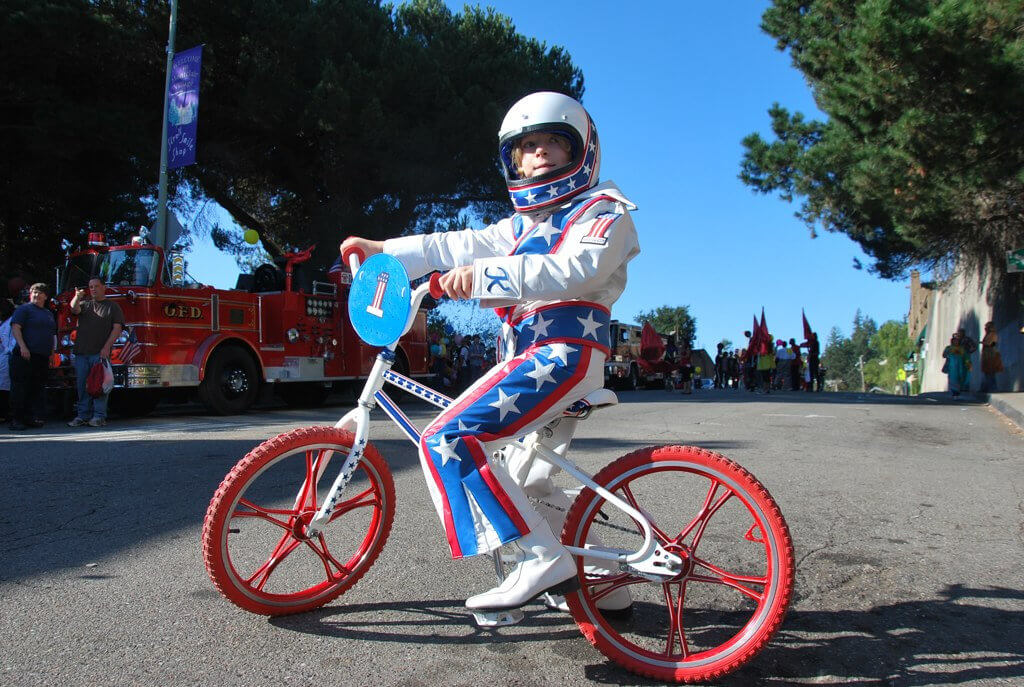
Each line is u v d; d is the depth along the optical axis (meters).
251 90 17.80
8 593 3.08
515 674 2.39
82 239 18.14
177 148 13.95
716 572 2.42
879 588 3.28
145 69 17.45
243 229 23.38
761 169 19.06
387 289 2.61
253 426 9.16
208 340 10.62
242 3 17.95
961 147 13.05
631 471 2.47
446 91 19.78
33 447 7.01
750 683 2.37
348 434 2.85
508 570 3.34
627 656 2.40
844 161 16.22
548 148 2.43
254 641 2.61
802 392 22.70
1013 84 11.87
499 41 22.58
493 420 2.35
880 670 2.47
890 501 5.02
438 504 2.35
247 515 2.76
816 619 2.92
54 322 9.34
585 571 2.63
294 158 20.50
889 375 84.69
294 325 11.97
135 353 9.79
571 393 2.39
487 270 2.29
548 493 2.70
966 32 11.67
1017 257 15.09
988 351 17.22
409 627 2.75
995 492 5.36
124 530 4.06
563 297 2.31
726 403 14.98
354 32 19.05
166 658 2.46
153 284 9.96
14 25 13.95
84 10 14.98
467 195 22.02
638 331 28.42
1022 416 9.82
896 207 15.40
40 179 16.19
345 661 2.45
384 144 18.88
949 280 20.88
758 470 6.16
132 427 9.09
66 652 2.50
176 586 3.17
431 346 17.67
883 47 12.35
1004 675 2.43
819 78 18.27
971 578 3.42
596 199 2.38
